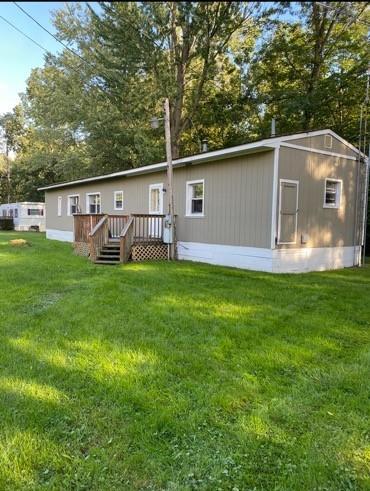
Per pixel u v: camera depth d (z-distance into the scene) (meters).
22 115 37.09
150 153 17.52
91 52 18.52
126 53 15.21
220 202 9.32
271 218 8.07
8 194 38.09
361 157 10.25
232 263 9.01
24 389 2.69
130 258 9.76
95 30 14.74
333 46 14.83
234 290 5.98
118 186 13.84
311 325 4.27
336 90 14.52
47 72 22.44
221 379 2.91
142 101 16.83
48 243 14.98
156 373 2.97
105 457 2.02
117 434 2.21
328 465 1.97
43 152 24.83
